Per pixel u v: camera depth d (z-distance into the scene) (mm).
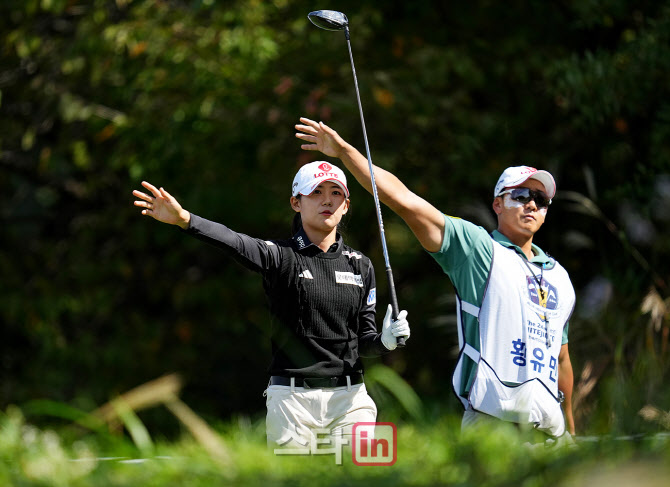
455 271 16328
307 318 16359
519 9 38156
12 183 47438
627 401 18672
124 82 40094
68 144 41625
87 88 41594
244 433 15242
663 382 21578
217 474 11102
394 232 38969
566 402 17922
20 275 45656
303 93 37344
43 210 49281
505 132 37469
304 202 16875
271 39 37469
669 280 28859
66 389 42531
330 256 16734
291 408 16109
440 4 38562
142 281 45688
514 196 17266
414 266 40906
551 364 16234
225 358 45656
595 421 19422
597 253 35219
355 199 36750
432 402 21078
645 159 35062
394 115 36250
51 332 43094
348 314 16641
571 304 16906
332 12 17531
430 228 16203
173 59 36781
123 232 45031
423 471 11195
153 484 10734
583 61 33656
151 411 33281
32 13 39438
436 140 37875
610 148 35281
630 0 35438
